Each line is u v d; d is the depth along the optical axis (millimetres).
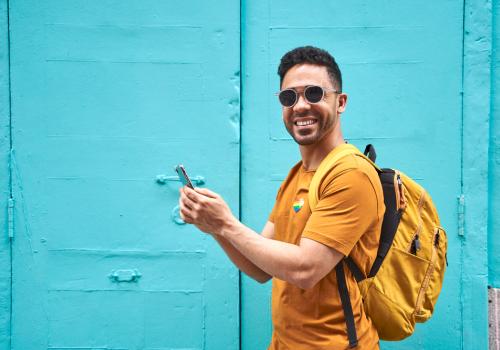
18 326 2402
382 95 2387
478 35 2344
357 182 1440
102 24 2385
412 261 1632
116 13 2385
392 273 1616
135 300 2406
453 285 2377
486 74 2342
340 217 1431
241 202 2408
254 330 2412
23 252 2396
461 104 2363
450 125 2369
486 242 2354
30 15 2377
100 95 2389
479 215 2354
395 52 2379
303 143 1575
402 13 2371
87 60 2387
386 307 1587
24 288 2402
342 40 2387
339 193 1438
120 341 2410
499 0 2365
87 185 2396
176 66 2387
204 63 2383
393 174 1638
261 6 2391
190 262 2400
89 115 2391
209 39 2377
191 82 2389
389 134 2385
